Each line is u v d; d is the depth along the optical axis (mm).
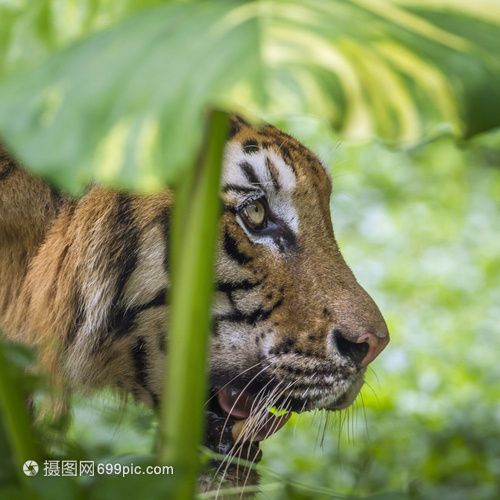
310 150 8180
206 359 4020
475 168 25359
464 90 3633
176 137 3326
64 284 7562
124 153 3359
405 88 3564
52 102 3477
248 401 7727
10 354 4457
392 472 12078
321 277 7723
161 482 4039
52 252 7555
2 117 3482
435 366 16281
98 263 7555
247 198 7621
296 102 3324
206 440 7738
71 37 3957
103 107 3426
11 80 3594
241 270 7605
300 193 7805
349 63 3500
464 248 22078
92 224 7551
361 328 7559
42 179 7457
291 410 7699
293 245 7773
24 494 4223
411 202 23672
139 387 7895
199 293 3936
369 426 13438
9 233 7527
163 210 7500
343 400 7707
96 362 7723
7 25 4000
